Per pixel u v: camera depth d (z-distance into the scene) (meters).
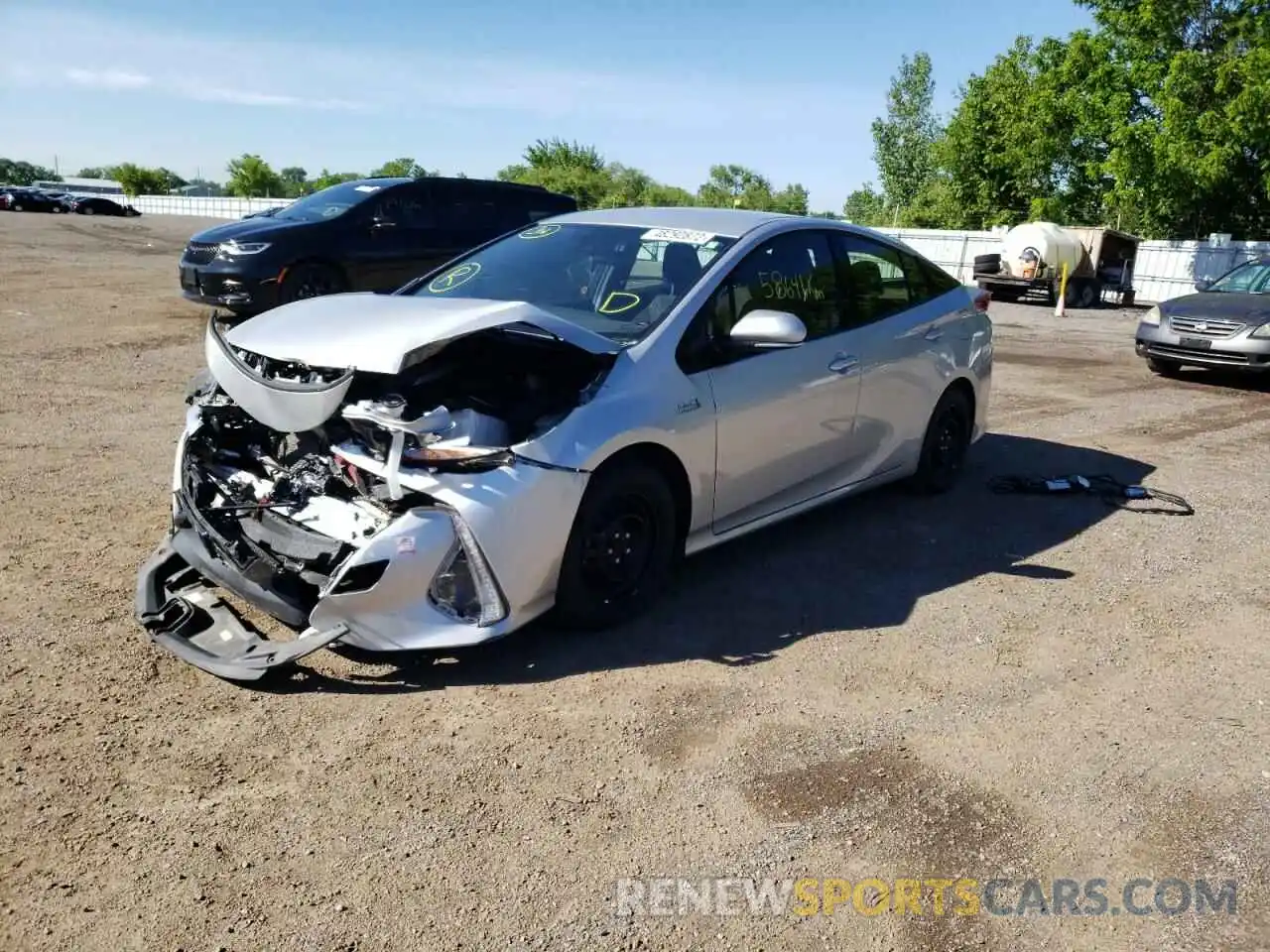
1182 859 2.89
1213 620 4.57
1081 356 13.63
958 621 4.42
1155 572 5.14
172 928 2.40
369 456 3.56
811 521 5.71
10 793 2.84
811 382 4.77
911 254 5.88
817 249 5.08
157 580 3.94
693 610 4.37
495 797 2.98
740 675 3.80
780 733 3.42
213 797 2.89
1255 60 23.89
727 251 4.57
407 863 2.68
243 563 3.61
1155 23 26.06
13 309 11.97
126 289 14.69
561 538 3.66
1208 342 10.87
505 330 3.89
